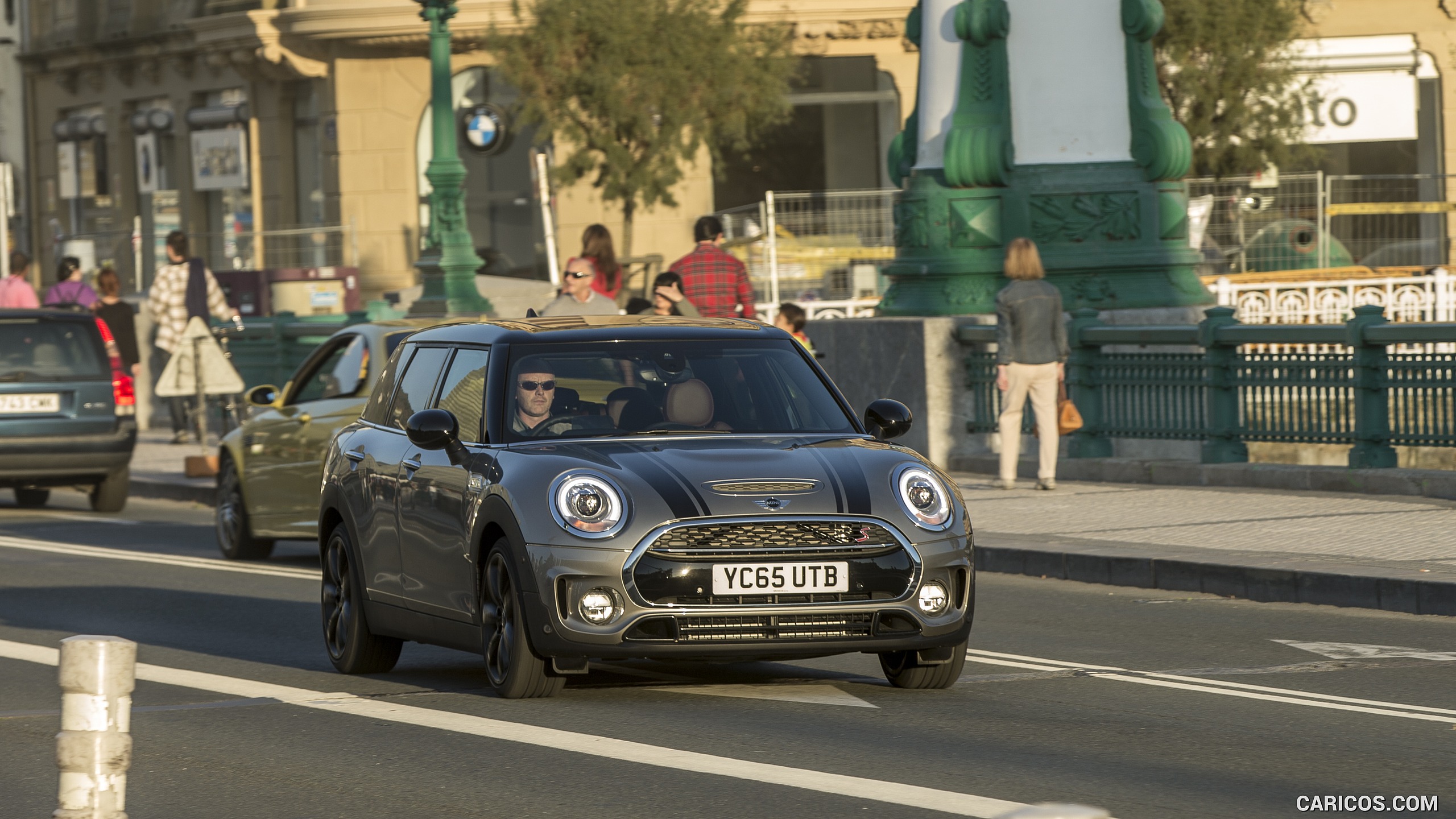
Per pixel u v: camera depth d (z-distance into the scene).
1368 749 20.61
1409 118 109.94
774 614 21.92
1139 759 20.12
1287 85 96.56
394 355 28.08
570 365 24.88
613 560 21.77
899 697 23.94
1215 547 35.75
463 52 103.38
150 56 120.50
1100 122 55.66
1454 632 29.06
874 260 83.62
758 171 105.25
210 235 99.62
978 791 18.55
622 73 89.88
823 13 101.69
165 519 52.50
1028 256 46.31
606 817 17.70
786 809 17.91
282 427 40.31
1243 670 26.00
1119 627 30.20
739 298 49.47
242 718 23.14
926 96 57.16
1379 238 84.31
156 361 80.06
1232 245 78.50
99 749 13.13
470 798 18.62
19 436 52.12
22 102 138.75
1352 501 41.91
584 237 50.03
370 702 24.12
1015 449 47.34
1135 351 52.41
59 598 35.38
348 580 27.11
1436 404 42.72
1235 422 47.16
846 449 23.44
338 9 100.44
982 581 36.41
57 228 129.38
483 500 23.17
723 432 24.39
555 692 23.62
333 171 106.25
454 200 65.94
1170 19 93.88
